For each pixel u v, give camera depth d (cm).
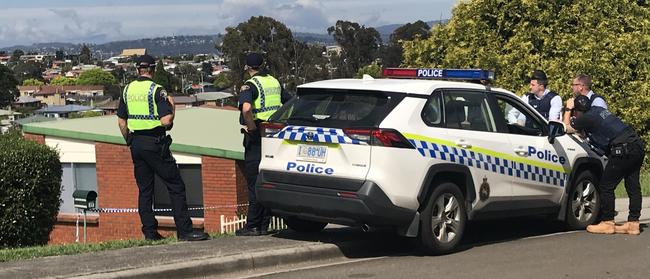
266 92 745
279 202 696
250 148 755
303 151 685
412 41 1941
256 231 776
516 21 1719
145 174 753
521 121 800
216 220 1631
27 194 947
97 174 1708
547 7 1686
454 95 724
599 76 1611
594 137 823
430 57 1875
